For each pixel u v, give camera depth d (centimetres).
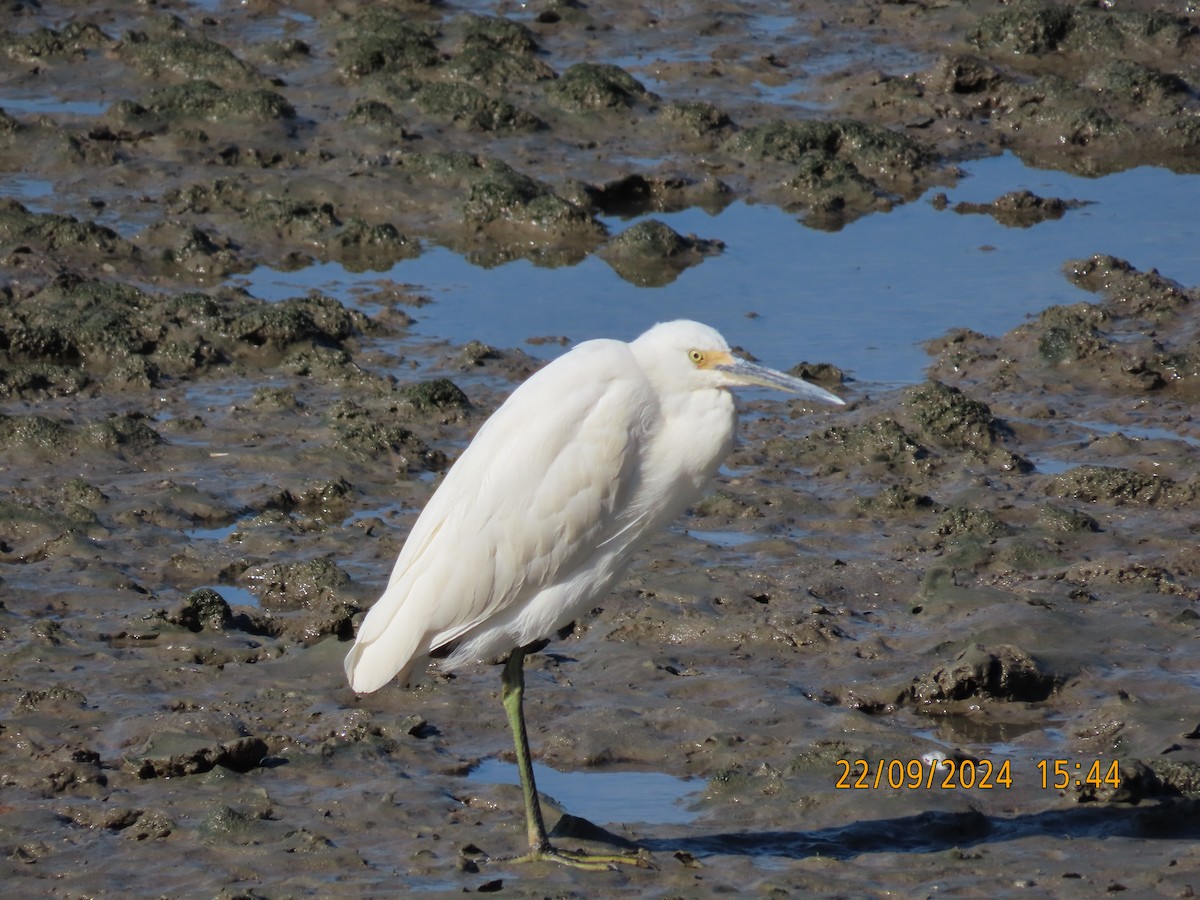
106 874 909
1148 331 1839
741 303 1959
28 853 936
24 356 1775
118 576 1309
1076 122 2542
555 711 1122
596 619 1259
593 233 2188
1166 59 2770
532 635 946
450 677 1176
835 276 2047
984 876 895
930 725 1110
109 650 1196
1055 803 988
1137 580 1298
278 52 2805
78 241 2077
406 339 1866
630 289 2016
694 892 873
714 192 2352
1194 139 2531
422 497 1497
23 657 1179
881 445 1570
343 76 2719
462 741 1091
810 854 935
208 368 1786
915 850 939
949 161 2480
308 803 995
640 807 1004
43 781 1015
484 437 944
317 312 1869
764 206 2316
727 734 1072
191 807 988
